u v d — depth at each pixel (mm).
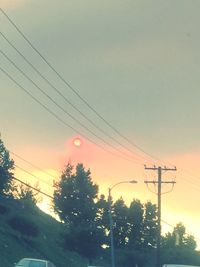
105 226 97812
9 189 96875
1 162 83625
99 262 101500
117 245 110250
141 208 112062
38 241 92625
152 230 112250
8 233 83812
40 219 110250
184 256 112688
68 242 92438
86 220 94375
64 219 94812
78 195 94812
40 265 48500
